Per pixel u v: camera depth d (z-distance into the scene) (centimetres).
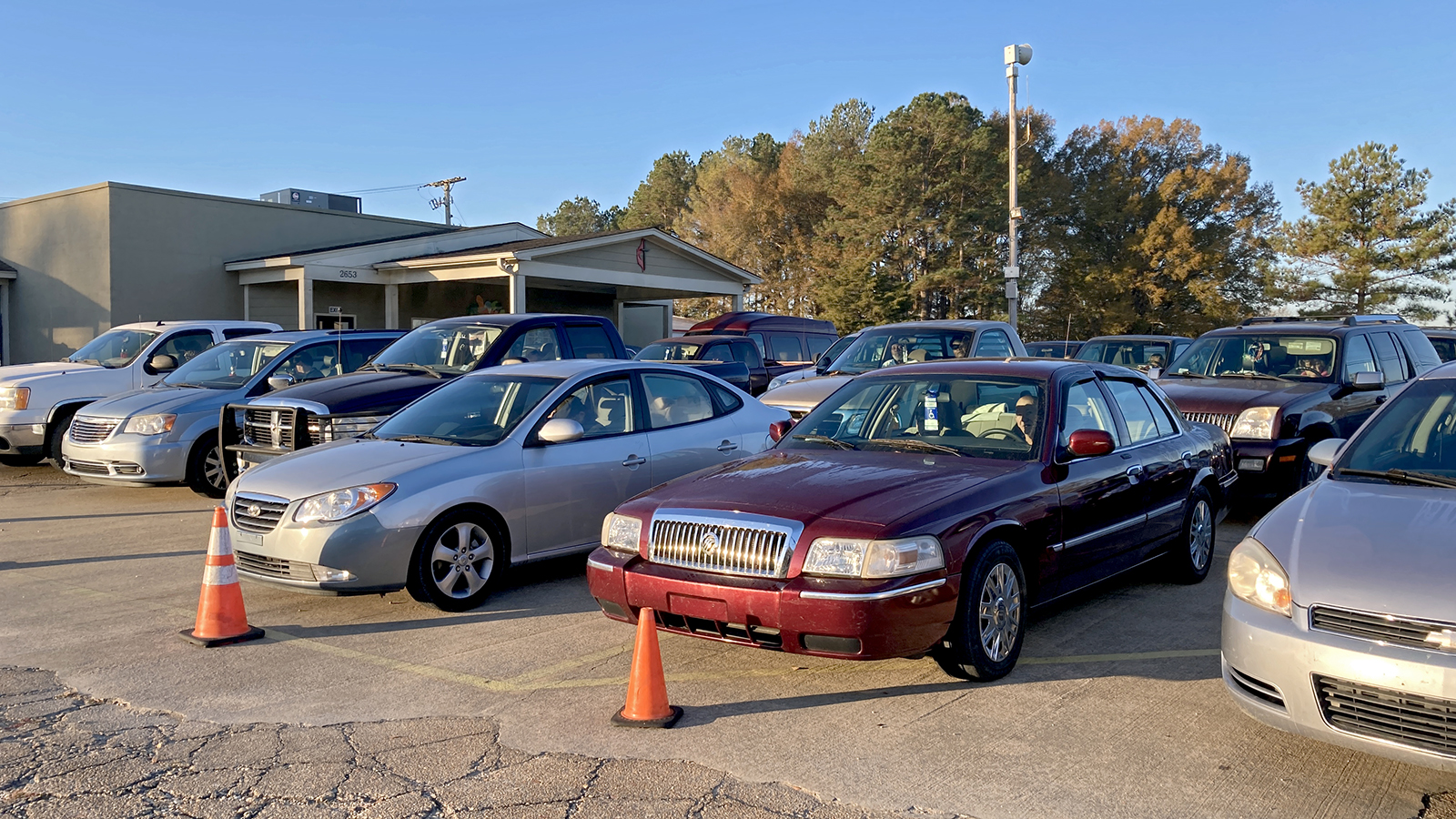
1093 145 6269
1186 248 5531
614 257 2441
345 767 412
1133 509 612
